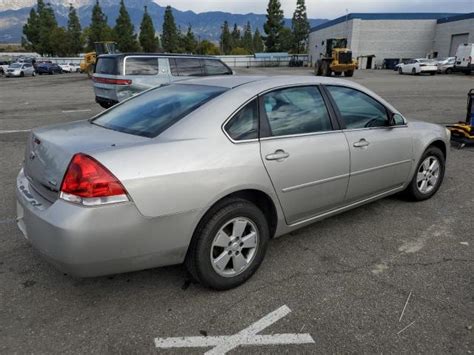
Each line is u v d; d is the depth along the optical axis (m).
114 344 2.46
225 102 3.01
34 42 87.69
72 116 12.01
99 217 2.37
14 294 2.95
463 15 47.81
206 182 2.70
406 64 38.91
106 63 10.30
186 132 2.81
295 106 3.37
